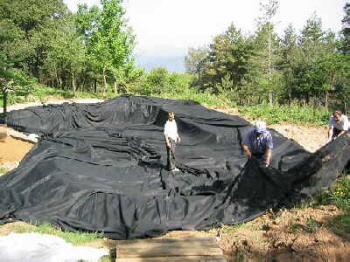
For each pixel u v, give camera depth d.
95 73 30.14
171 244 4.79
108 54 23.00
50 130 12.96
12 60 11.24
